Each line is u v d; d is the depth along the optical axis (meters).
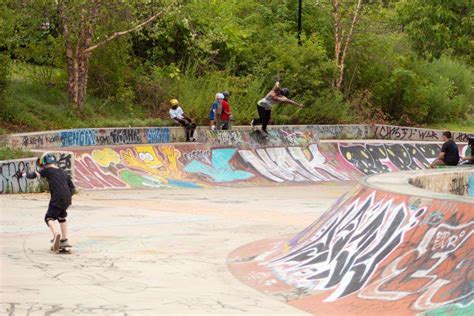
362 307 7.88
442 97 40.59
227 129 28.59
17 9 26.34
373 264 8.68
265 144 28.27
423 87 39.72
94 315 7.58
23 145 22.23
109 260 10.80
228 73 33.12
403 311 7.48
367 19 38.34
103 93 30.00
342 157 30.25
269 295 8.80
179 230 13.88
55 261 10.55
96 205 17.23
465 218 7.90
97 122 26.70
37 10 26.66
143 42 33.06
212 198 20.11
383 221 9.24
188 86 31.25
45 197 17.84
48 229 13.20
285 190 23.58
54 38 29.52
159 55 32.94
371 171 30.22
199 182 24.36
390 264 8.45
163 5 27.78
